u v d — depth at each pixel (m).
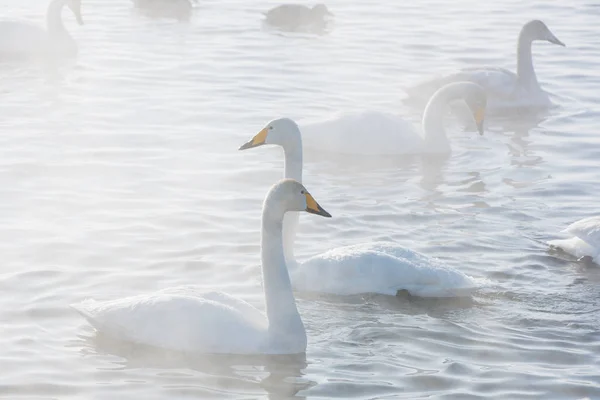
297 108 23.56
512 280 14.86
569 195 18.58
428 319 13.55
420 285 14.20
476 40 30.59
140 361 12.28
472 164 20.53
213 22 32.38
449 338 13.00
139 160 19.80
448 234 16.59
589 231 15.72
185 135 21.41
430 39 30.64
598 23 32.81
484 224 17.09
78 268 14.87
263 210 12.71
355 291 14.26
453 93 21.64
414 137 21.25
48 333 12.92
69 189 18.12
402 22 32.94
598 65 28.09
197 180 18.78
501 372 12.13
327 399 11.48
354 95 24.84
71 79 25.59
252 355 12.48
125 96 24.09
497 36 31.11
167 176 18.95
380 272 14.21
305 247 15.93
